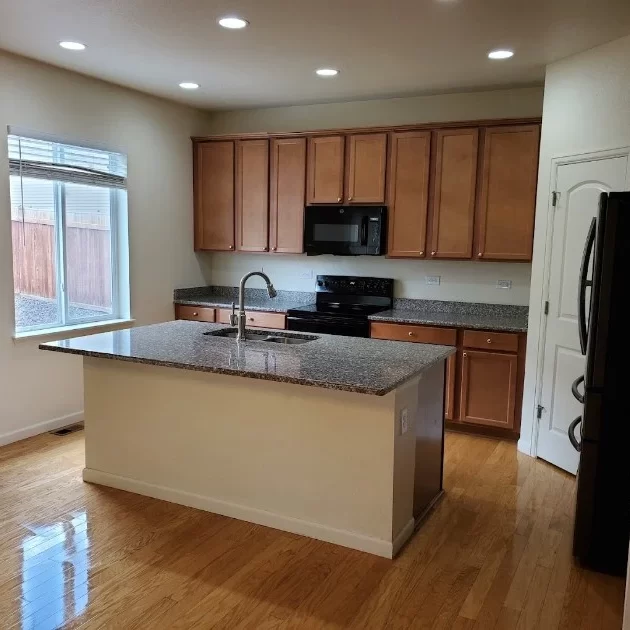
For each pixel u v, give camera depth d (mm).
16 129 4027
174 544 2824
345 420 2754
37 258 4383
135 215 5086
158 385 3225
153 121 5172
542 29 3283
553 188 3887
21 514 3100
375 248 4902
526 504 3330
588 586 2541
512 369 4285
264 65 4129
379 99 5141
